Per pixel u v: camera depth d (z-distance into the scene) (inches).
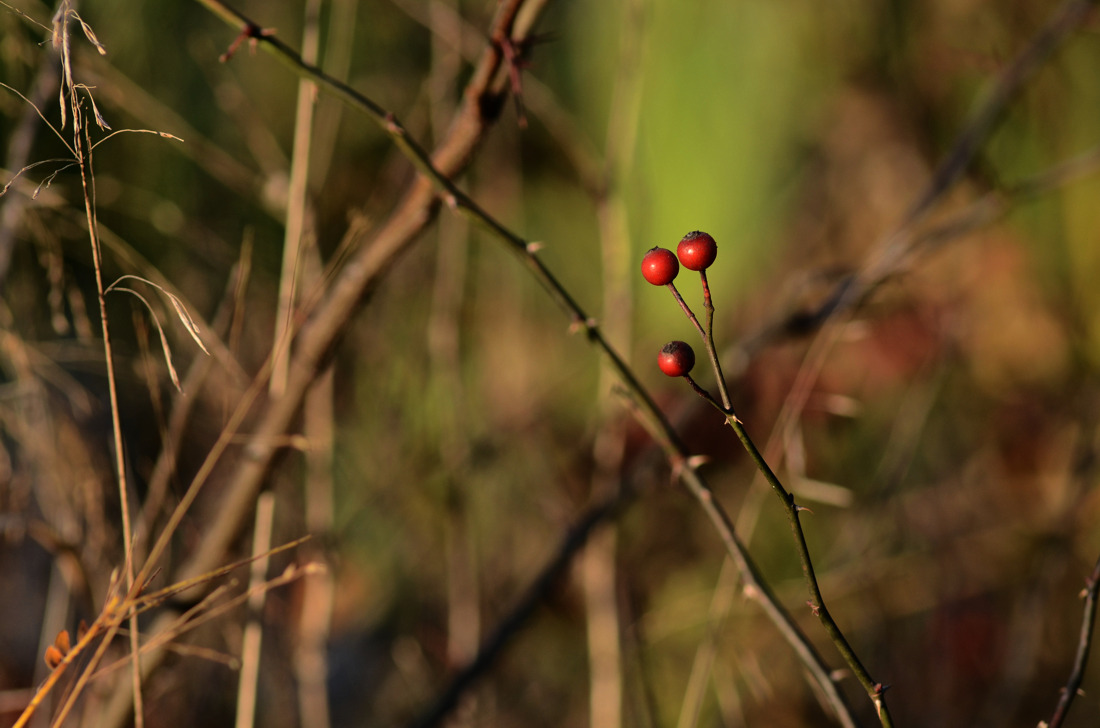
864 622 55.2
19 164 35.4
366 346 54.8
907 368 56.2
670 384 55.4
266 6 57.3
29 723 38.5
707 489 32.5
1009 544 57.1
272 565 49.5
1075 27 46.7
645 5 44.2
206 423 46.4
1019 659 49.3
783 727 51.2
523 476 57.1
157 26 52.2
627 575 49.5
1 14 37.7
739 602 47.3
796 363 54.9
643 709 48.4
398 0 48.7
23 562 46.8
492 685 53.0
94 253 29.8
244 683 35.0
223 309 37.8
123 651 37.1
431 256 56.4
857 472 59.1
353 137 55.6
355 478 55.1
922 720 53.1
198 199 53.8
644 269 27.1
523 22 32.2
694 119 58.0
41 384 38.0
